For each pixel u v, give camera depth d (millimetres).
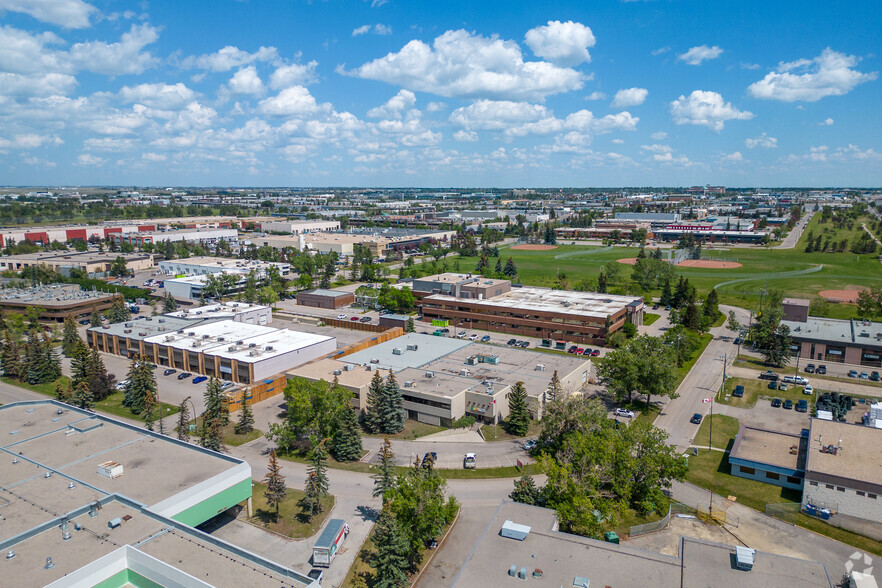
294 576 51031
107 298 187750
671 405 110625
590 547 57000
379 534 61781
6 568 51250
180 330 146000
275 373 125125
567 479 68250
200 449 75750
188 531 57375
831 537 68500
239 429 98625
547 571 53375
